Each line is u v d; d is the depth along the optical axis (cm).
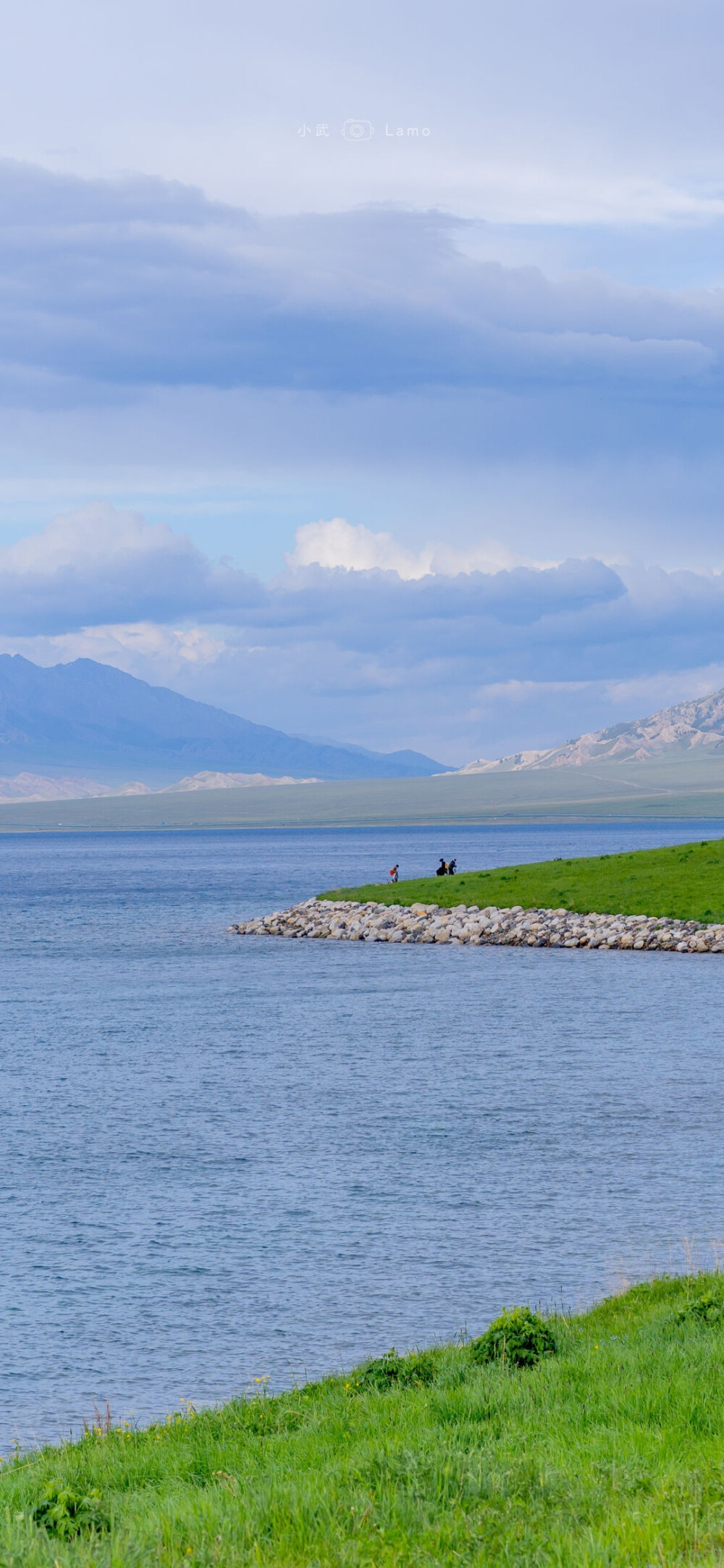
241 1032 6266
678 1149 3709
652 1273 2600
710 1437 1436
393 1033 6097
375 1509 1248
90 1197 3347
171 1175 3556
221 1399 2075
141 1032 6334
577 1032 5944
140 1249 2912
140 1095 4725
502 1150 3753
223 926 13550
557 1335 2058
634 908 10156
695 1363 1764
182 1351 2317
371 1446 1462
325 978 8362
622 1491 1259
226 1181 3484
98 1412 2061
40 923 14575
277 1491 1308
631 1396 1603
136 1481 1483
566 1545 1112
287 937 11625
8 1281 2702
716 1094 4506
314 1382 2047
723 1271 2491
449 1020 6412
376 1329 2386
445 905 11288
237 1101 4588
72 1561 1125
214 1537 1189
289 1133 4050
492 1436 1492
